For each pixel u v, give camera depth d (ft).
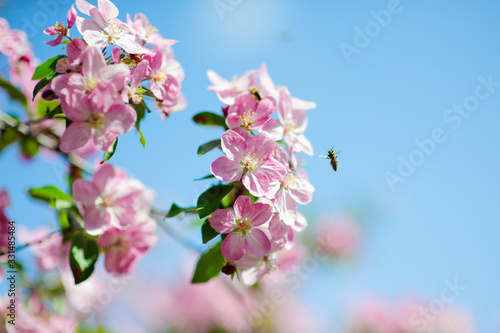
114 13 2.40
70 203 2.52
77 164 2.71
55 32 2.39
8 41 2.73
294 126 2.48
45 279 2.80
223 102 2.50
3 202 2.58
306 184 2.42
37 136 2.71
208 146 2.40
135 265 2.55
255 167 2.35
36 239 2.79
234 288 2.92
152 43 2.45
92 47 2.32
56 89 2.30
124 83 2.33
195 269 2.45
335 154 2.53
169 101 2.48
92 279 2.92
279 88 2.52
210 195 2.33
